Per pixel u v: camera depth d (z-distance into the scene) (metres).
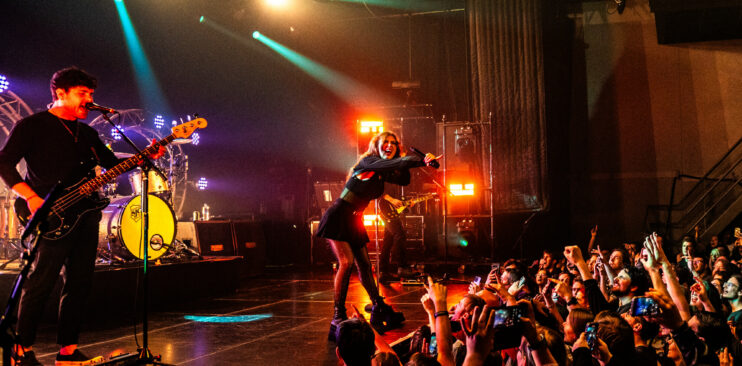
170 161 10.56
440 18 12.77
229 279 7.19
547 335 2.43
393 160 4.04
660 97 12.20
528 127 11.19
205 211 9.80
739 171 11.74
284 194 12.67
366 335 2.10
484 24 11.48
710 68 12.02
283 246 12.38
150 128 11.19
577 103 12.48
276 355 3.54
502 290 2.95
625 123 12.30
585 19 12.56
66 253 3.11
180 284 6.36
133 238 6.02
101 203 3.30
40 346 3.93
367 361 2.09
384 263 8.91
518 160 11.18
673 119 12.12
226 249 9.18
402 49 12.96
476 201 11.03
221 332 4.36
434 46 12.79
